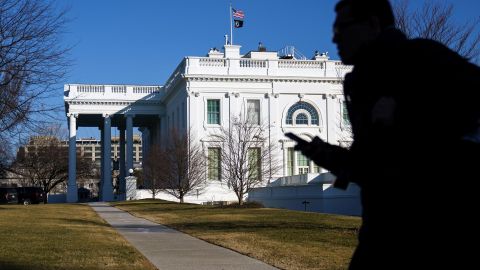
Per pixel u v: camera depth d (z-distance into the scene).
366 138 2.75
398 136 2.68
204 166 60.28
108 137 78.44
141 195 63.72
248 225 21.58
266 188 47.88
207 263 11.87
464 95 2.60
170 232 20.06
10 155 65.25
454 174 2.67
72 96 75.88
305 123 67.62
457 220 2.66
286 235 17.09
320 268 10.76
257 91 66.88
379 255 2.83
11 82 22.45
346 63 3.05
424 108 2.65
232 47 70.06
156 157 61.16
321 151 2.90
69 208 41.31
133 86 80.00
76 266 10.93
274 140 65.81
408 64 2.68
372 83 2.79
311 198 40.88
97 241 15.85
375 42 2.85
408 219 2.74
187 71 65.94
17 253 12.56
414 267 2.72
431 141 2.67
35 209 37.47
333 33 3.04
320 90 67.81
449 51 2.74
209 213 31.55
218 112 66.12
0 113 22.69
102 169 87.75
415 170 2.70
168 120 77.94
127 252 13.43
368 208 2.92
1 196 69.69
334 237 16.25
